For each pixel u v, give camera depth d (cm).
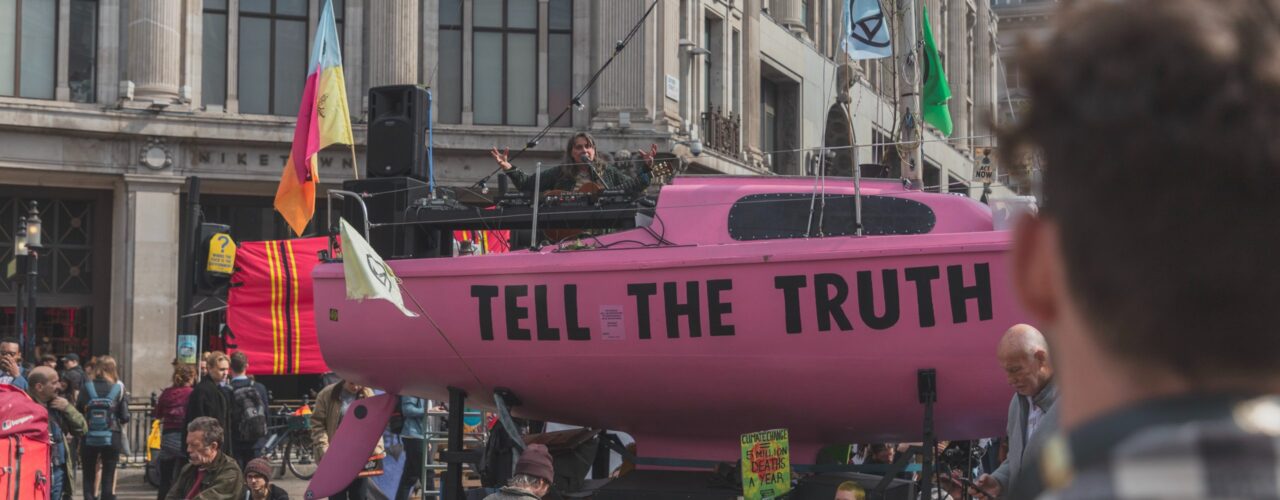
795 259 797
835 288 790
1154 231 86
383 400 963
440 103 2525
